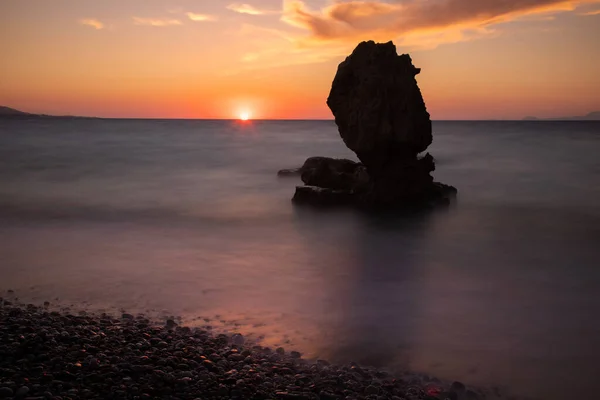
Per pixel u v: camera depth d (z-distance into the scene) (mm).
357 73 23000
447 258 15422
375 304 11164
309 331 9664
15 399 6383
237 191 28984
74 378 7066
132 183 32156
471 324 10078
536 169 39656
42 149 55906
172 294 11672
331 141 76250
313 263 14672
